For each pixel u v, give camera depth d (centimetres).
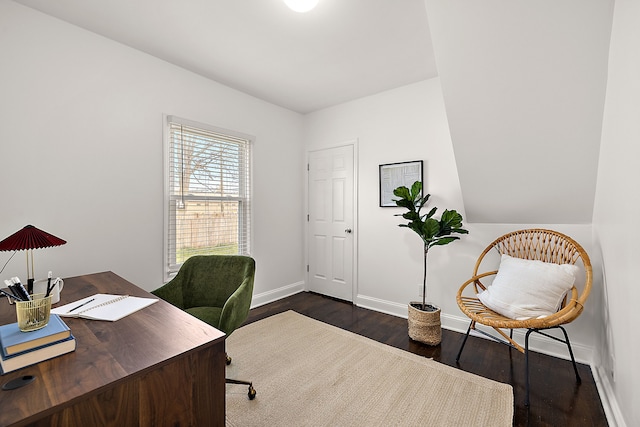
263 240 323
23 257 177
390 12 177
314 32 199
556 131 176
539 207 218
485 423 145
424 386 174
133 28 197
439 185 265
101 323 105
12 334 81
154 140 234
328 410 154
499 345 229
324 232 355
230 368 193
